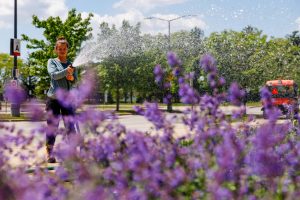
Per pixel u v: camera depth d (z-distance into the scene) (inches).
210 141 143.0
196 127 145.7
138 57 1774.1
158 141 144.0
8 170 137.2
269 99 144.4
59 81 307.3
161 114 146.0
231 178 127.6
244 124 158.1
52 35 1402.6
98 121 139.3
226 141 133.3
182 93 149.6
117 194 124.9
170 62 154.6
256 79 1437.0
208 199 116.8
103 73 1653.5
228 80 1427.2
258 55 1505.9
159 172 125.7
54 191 127.0
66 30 1417.3
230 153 122.4
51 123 151.9
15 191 102.7
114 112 146.5
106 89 1678.2
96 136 140.1
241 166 136.6
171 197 120.8
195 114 146.2
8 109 1557.6
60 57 320.8
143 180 120.3
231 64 1451.8
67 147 134.4
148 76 1749.5
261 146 127.0
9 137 145.9
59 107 302.5
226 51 1466.5
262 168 126.8
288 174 143.1
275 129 147.6
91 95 140.6
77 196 120.7
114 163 126.3
